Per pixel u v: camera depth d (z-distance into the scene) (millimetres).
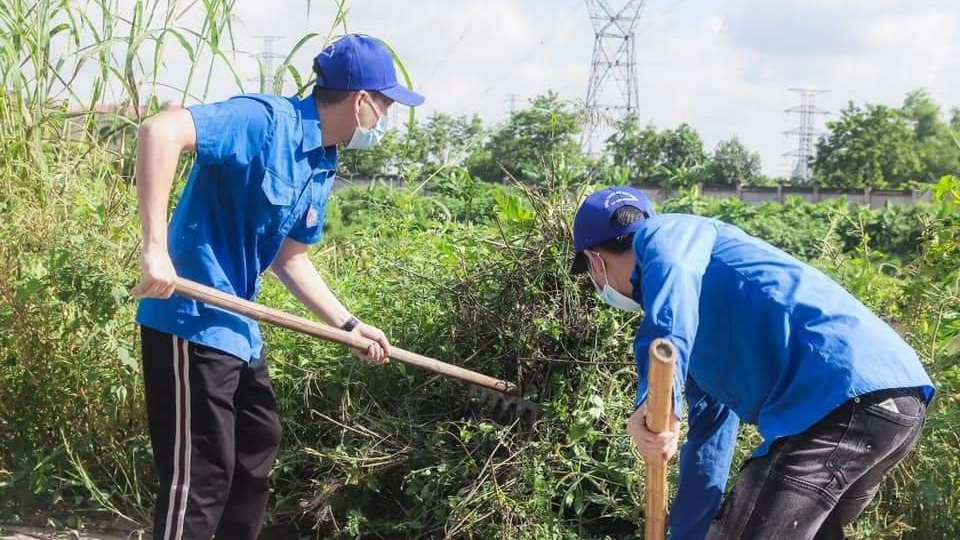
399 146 5852
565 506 3779
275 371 4102
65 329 4062
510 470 3707
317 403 4141
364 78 3199
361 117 3244
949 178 4207
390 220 5422
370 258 4926
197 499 3199
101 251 4090
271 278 4625
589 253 2887
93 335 4031
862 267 4523
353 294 4562
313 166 3238
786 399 2635
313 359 4117
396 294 4320
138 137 2889
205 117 2982
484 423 3789
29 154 4535
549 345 3885
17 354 4129
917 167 72312
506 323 3938
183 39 4594
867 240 4605
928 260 4094
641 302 2801
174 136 2904
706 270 2732
